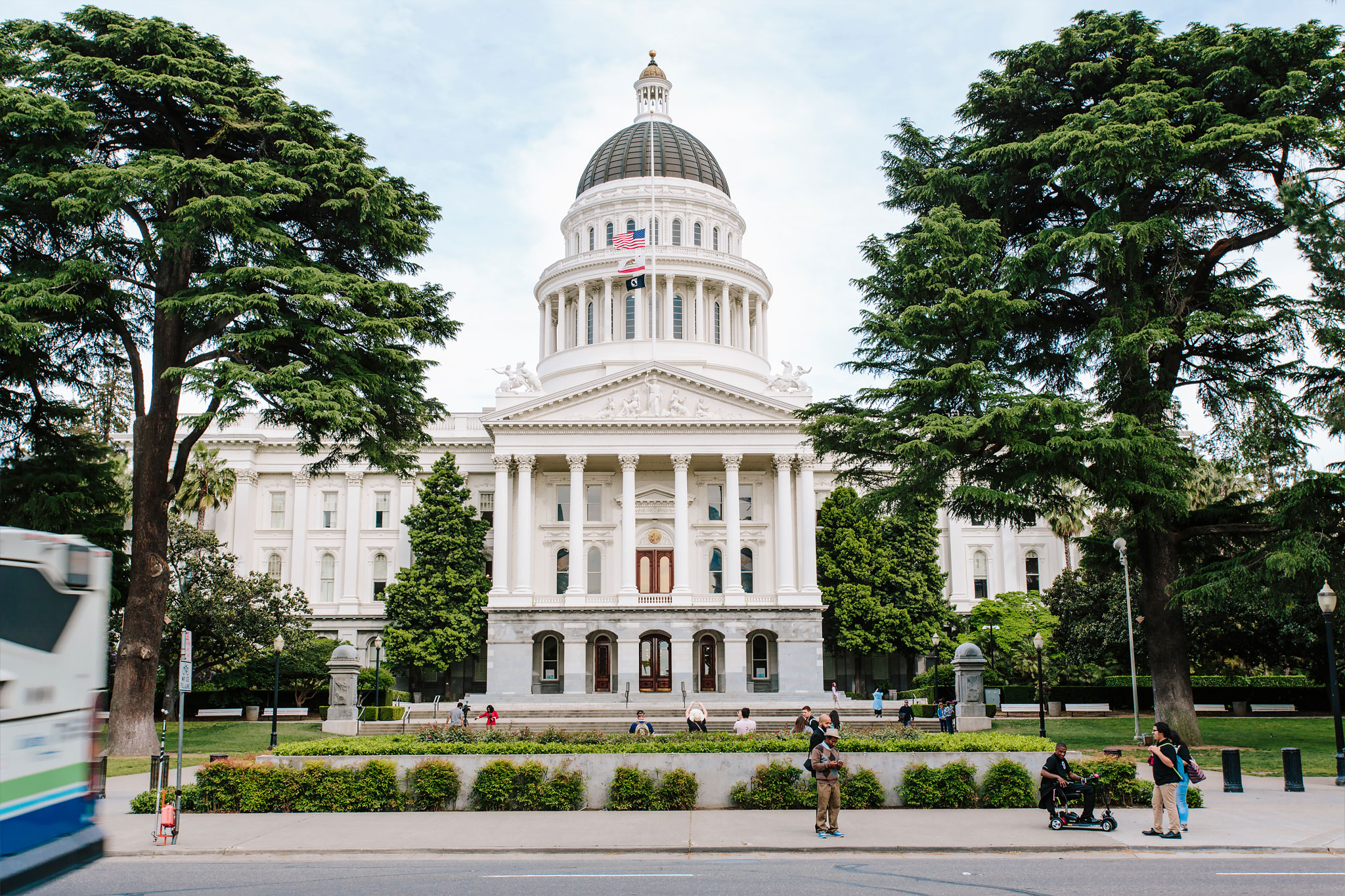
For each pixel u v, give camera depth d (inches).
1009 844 730.8
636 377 2783.0
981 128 1574.8
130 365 1501.0
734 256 3619.6
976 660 1622.8
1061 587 2689.5
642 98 4153.5
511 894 575.2
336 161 1443.2
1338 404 1259.8
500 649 2625.5
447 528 2723.9
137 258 1412.4
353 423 1386.6
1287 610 1328.7
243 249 1425.9
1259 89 1344.7
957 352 1413.6
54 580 465.1
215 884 609.9
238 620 2160.4
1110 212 1378.0
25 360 1406.3
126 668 1387.8
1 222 1323.8
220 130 1467.8
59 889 599.8
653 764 924.6
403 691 2706.7
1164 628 1409.9
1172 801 758.5
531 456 2755.9
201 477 2506.2
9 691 433.7
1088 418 1380.4
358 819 854.5
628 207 3644.2
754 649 2810.0
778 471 2770.7
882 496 1396.4
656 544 2878.9
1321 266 1182.3
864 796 904.9
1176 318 1338.6
